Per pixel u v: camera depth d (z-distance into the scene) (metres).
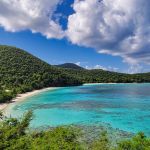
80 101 79.50
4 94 75.69
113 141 31.72
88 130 37.81
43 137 22.55
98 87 158.00
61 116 51.38
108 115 52.72
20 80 127.94
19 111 58.66
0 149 20.83
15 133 24.56
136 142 19.95
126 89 139.62
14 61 166.12
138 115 52.81
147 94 106.81
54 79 153.25
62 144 20.50
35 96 96.44
